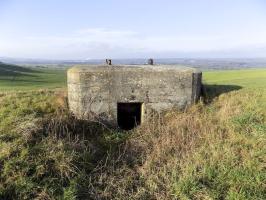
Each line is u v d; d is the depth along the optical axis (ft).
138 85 27.86
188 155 22.70
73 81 27.27
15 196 18.08
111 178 20.68
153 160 22.63
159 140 25.09
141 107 28.89
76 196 18.70
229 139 24.13
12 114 25.53
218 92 33.09
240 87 35.83
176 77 28.45
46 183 19.04
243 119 26.08
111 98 27.61
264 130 24.54
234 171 20.47
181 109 29.07
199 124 26.61
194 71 29.01
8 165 19.51
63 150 21.59
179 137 25.03
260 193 18.90
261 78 53.26
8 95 30.83
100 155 23.35
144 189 19.89
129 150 23.97
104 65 29.19
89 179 20.30
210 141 24.21
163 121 27.81
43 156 20.80
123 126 29.68
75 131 25.55
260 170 20.56
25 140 21.74
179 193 19.30
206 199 18.66
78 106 27.37
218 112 28.35
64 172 20.08
